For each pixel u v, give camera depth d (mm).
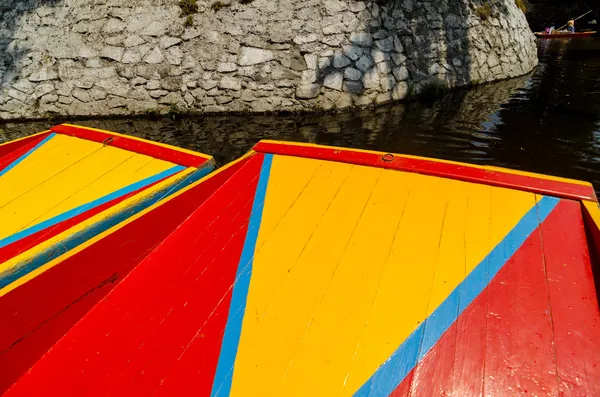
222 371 1309
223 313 1520
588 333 1232
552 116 6387
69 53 7543
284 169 2396
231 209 2119
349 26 7141
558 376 1134
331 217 1934
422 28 7734
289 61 7121
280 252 1774
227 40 7238
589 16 17016
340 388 1209
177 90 7375
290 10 7145
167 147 2957
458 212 1817
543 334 1249
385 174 2178
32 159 3139
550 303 1340
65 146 3248
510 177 1932
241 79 7219
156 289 1689
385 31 7375
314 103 7059
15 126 7461
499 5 9211
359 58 7121
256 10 7191
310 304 1501
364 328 1378
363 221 1871
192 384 1286
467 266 1539
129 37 7418
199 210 2139
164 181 2486
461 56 8031
